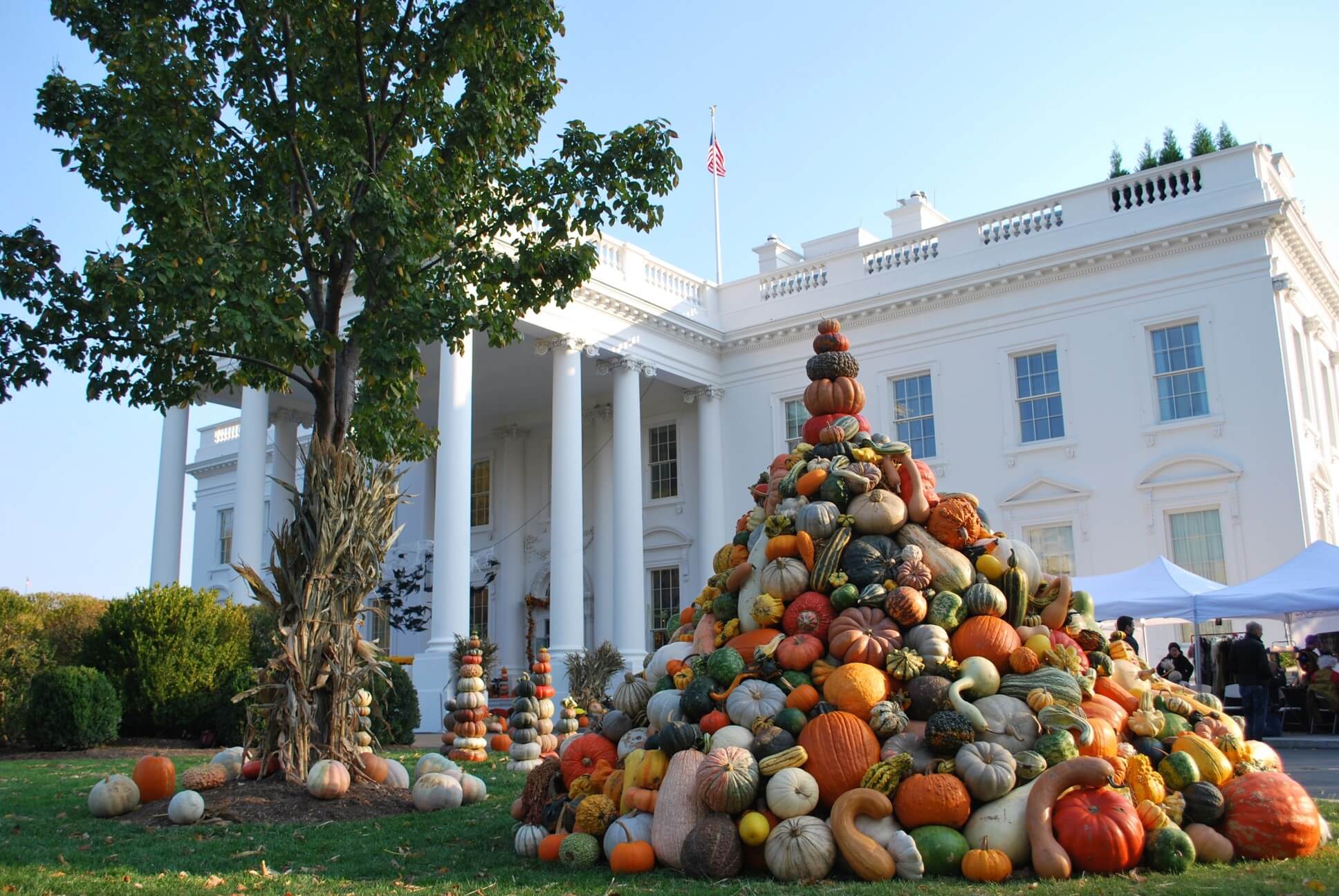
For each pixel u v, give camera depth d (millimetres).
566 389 24609
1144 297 23609
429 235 10867
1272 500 21453
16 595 16703
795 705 6930
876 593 7336
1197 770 6863
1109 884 5562
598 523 30188
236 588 22203
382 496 10617
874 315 27188
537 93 11875
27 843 7715
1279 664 19594
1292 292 22922
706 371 29141
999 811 6086
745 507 28500
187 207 9617
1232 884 5559
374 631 30391
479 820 8648
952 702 6598
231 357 10250
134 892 5957
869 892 5551
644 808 6695
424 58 10820
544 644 30469
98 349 9961
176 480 24438
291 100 10891
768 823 6254
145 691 16297
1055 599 7691
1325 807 8438
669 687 7867
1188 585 18266
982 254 25891
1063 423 24406
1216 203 22891
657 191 11547
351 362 10852
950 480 25578
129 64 10055
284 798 9180
